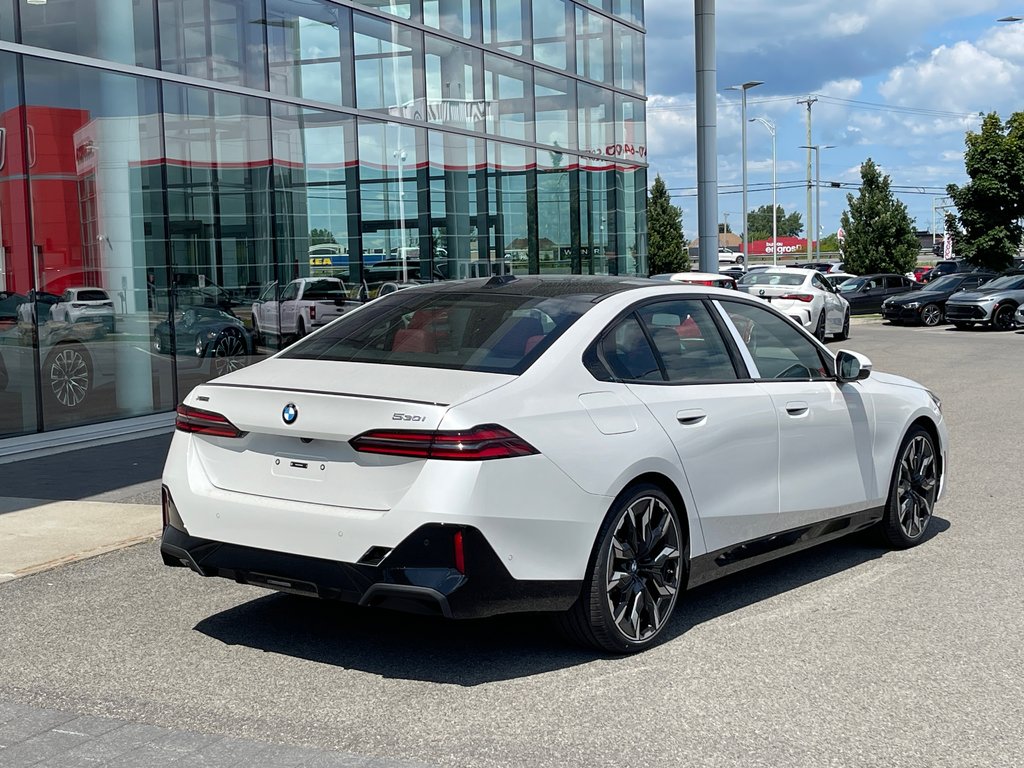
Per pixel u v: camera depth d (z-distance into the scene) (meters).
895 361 20.11
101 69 12.27
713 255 21.22
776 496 5.62
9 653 4.86
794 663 4.71
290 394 4.51
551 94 22.73
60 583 5.99
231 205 14.27
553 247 22.80
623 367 5.00
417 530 4.20
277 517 4.46
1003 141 36.25
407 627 5.22
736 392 5.45
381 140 17.41
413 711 4.16
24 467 9.70
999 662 4.71
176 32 13.34
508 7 21.20
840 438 6.10
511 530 4.30
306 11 15.70
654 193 64.62
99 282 12.27
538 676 4.55
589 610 4.62
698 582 5.21
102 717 4.11
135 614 5.43
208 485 4.72
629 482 4.76
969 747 3.83
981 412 13.05
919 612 5.45
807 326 24.86
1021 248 43.12
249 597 5.72
